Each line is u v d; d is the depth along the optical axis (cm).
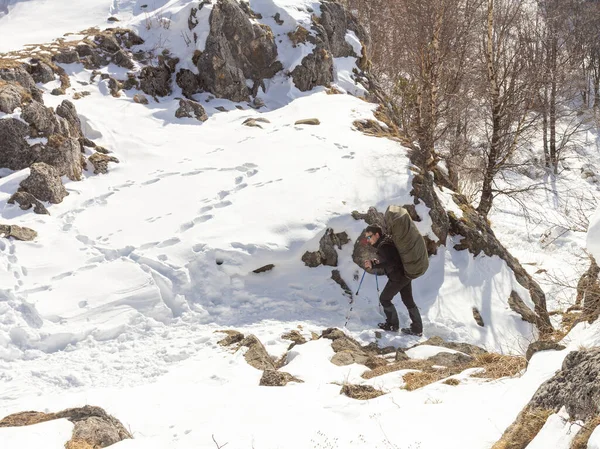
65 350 724
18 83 1277
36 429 401
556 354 471
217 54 1614
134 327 773
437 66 1545
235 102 1633
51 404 528
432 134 1474
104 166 1184
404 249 786
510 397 414
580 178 3319
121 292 820
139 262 870
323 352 687
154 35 1692
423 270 796
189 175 1129
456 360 656
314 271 914
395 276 802
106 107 1427
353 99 1556
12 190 1045
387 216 793
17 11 1981
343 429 408
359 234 951
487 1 1730
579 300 863
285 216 955
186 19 1667
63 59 1527
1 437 384
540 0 2630
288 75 1725
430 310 915
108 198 1070
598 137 3794
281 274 904
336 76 1827
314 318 848
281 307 856
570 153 3556
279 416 442
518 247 2136
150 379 639
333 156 1159
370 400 479
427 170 1195
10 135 1115
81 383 635
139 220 982
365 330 821
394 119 1775
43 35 1714
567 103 3725
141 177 1145
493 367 541
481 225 1122
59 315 775
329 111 1441
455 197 1180
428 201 1031
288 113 1466
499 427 368
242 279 880
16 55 1490
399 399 473
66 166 1130
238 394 519
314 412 450
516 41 1927
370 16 2688
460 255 1032
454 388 486
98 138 1279
